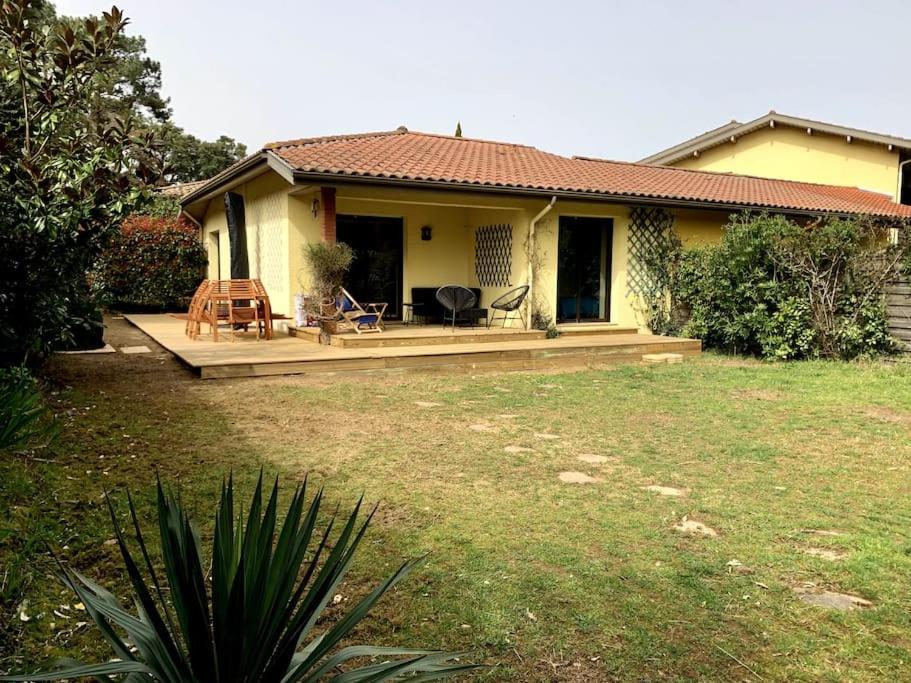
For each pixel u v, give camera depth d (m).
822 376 10.00
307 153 11.88
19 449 4.43
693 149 25.14
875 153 20.97
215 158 37.66
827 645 2.89
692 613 3.13
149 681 1.79
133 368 9.40
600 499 4.66
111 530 3.82
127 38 33.81
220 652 1.73
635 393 8.68
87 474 4.74
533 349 11.02
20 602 2.96
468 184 11.66
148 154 6.95
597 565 3.60
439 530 4.03
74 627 2.86
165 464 5.11
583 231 14.61
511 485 4.92
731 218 12.80
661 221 14.66
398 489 4.77
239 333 12.84
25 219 6.17
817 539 4.02
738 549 3.86
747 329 12.03
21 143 6.94
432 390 8.65
